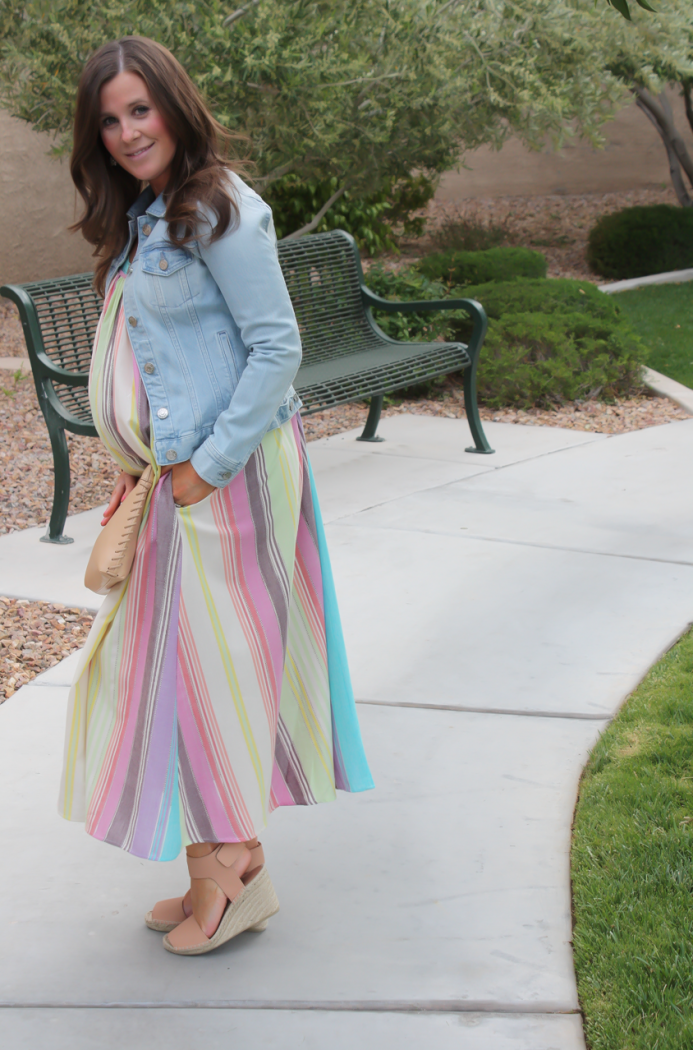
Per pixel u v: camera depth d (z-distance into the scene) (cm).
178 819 186
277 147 677
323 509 465
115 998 187
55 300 446
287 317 176
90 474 534
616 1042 171
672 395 666
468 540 421
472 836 234
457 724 282
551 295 742
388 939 202
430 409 667
